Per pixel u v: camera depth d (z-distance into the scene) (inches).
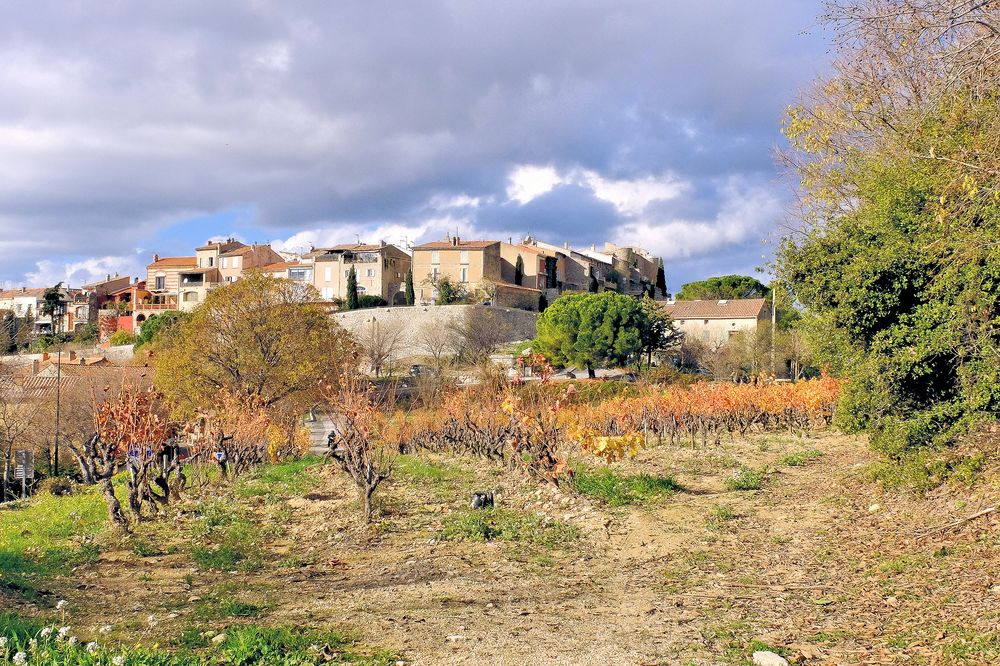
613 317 2746.1
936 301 576.4
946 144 525.7
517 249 4284.0
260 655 298.5
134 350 3302.2
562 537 535.5
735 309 3491.6
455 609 369.4
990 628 287.3
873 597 347.3
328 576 465.4
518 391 903.7
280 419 1400.1
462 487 799.7
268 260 4761.3
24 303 5113.2
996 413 545.6
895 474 560.1
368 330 3176.7
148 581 460.1
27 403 1663.4
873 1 433.1
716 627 321.7
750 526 528.7
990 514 425.4
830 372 770.8
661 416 1161.4
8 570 476.4
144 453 706.8
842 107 845.2
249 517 689.6
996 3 385.7
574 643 308.2
